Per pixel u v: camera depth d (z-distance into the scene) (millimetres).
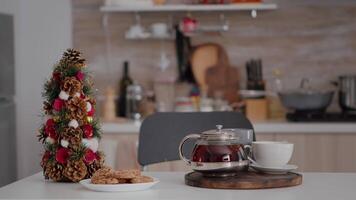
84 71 2092
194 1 4539
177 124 2680
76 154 2000
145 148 2641
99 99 4711
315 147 4055
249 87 4555
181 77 4684
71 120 2027
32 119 4555
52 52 4566
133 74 4738
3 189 1896
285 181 1892
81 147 2010
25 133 4539
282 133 4074
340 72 4652
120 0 4434
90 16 4723
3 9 4344
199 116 2701
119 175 1862
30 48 4559
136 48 4734
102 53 4750
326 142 4047
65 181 2035
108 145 3730
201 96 4629
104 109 4535
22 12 4551
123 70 4730
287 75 4680
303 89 4488
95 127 2080
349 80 4328
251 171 2088
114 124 4148
